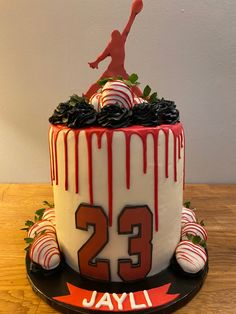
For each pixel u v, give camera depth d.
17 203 1.51
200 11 1.51
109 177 0.79
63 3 1.50
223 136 1.67
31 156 1.72
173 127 0.84
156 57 1.57
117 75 1.03
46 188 1.70
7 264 1.01
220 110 1.63
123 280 0.86
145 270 0.87
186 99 1.62
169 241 0.91
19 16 1.52
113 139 0.77
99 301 0.79
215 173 1.73
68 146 0.81
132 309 0.77
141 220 0.83
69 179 0.84
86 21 1.52
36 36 1.54
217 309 0.81
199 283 0.86
